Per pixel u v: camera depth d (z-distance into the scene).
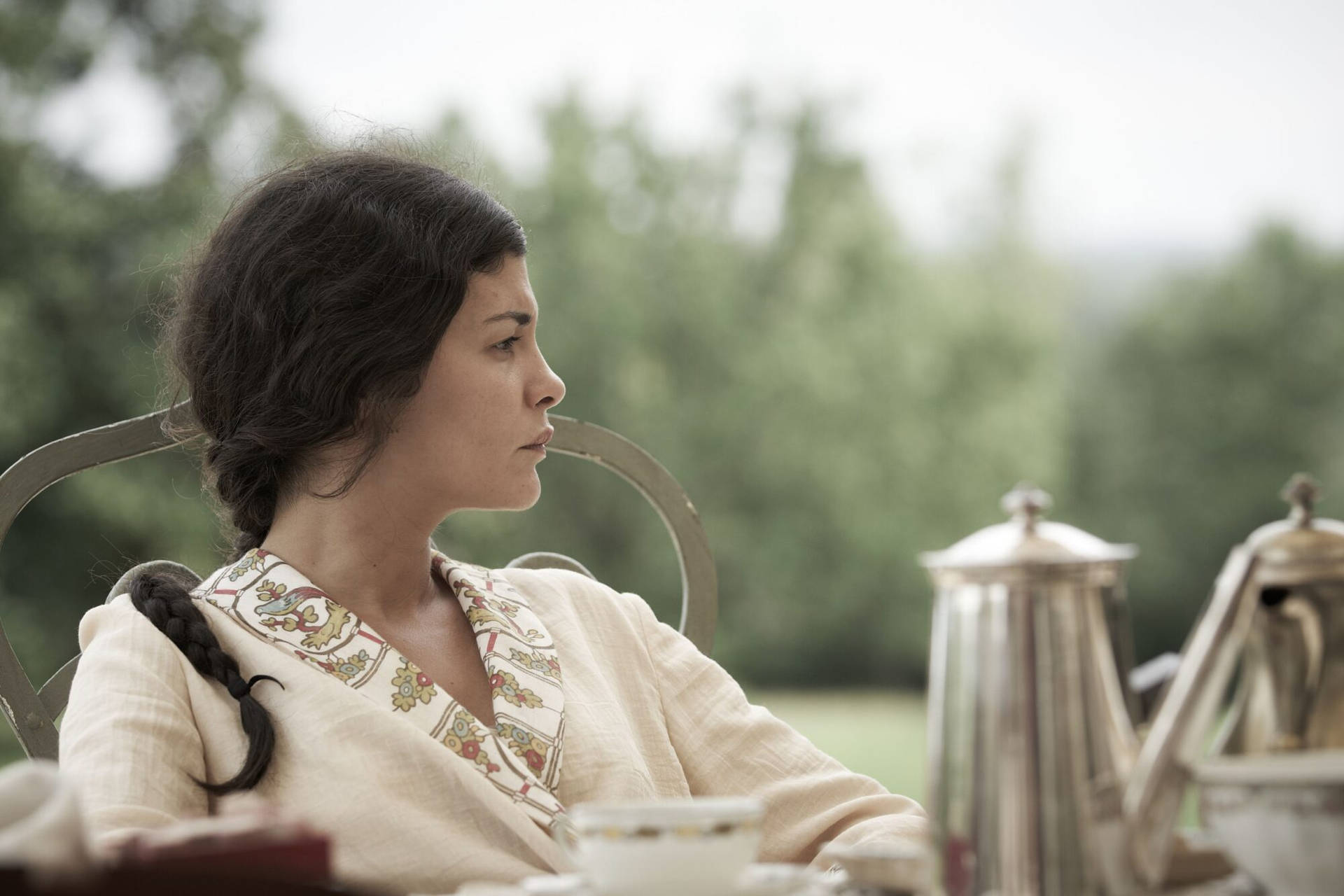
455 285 1.90
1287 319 32.22
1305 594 1.04
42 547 17.59
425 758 1.73
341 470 1.92
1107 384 32.50
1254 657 1.05
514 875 1.68
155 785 1.63
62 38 19.48
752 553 28.36
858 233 28.98
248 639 1.83
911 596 28.77
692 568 2.39
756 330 28.66
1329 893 0.96
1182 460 31.97
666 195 28.69
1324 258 32.62
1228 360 32.22
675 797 2.04
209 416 2.01
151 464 17.70
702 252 28.50
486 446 1.92
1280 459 31.62
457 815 1.71
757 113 29.00
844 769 2.07
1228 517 31.67
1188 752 0.99
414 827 1.68
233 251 1.97
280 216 1.94
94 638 1.86
